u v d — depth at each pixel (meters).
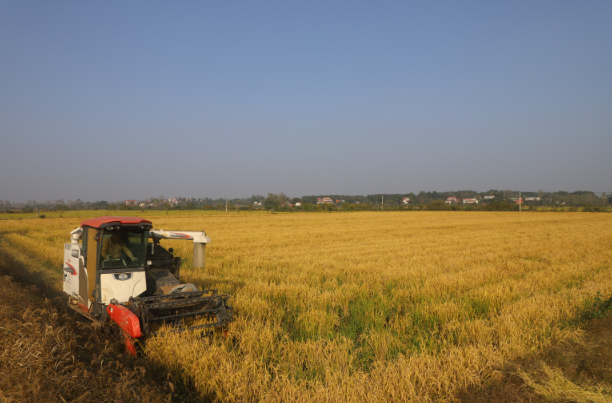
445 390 5.09
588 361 5.93
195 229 33.19
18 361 4.56
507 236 28.11
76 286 8.08
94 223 7.04
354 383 4.93
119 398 4.28
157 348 5.79
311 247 21.08
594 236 27.61
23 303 7.38
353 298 9.75
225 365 5.26
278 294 9.78
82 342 6.25
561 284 11.06
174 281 7.54
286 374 5.23
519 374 5.54
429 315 8.02
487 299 9.19
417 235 29.38
